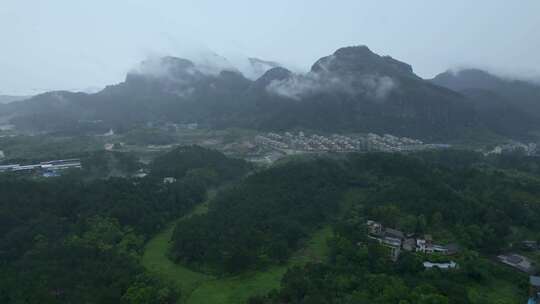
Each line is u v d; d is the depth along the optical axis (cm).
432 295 8650
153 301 9156
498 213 13288
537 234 12562
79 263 10319
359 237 11831
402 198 14050
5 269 9888
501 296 9688
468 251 11175
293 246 12344
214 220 13225
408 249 11475
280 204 14300
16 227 11669
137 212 13738
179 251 11862
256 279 10688
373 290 9231
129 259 10975
